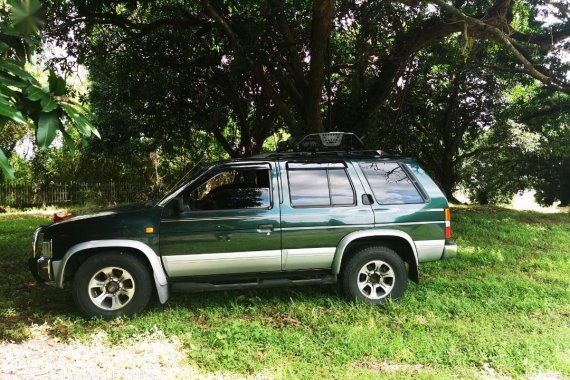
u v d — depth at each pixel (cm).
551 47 974
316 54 951
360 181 558
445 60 1371
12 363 399
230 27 995
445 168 2269
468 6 1134
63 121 293
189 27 1234
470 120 2084
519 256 815
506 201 2978
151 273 514
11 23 291
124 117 1753
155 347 434
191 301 561
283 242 527
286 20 1048
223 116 1823
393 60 1222
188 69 1505
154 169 2189
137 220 500
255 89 1619
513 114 2008
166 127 1777
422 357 409
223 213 515
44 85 280
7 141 1934
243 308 530
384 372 381
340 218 538
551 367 387
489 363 397
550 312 527
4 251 851
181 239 505
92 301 496
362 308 520
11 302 555
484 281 637
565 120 2083
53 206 2053
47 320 503
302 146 638
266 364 396
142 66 1350
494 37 1051
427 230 556
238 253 518
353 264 543
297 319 507
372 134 1301
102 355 417
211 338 446
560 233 1064
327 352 421
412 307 533
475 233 1029
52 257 494
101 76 1719
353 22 1064
